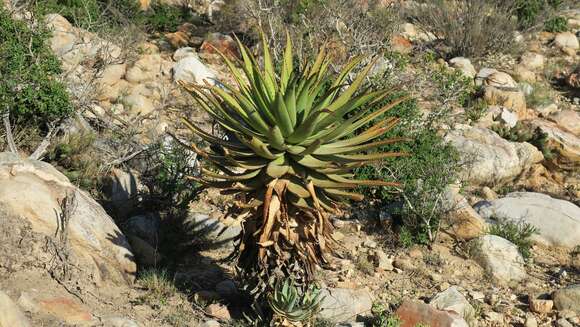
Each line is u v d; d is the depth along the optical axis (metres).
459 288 6.24
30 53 6.61
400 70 8.78
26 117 6.79
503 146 8.49
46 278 5.13
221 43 10.40
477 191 8.00
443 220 6.94
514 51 12.20
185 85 5.19
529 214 7.21
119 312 5.18
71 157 6.73
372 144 5.02
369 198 7.33
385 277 6.31
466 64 11.12
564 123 9.73
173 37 10.62
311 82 5.09
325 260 5.31
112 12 9.88
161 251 6.11
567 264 6.81
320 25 9.33
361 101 5.11
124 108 7.97
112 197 6.49
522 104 10.05
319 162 4.97
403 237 6.70
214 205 6.89
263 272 5.12
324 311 5.57
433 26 12.36
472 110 9.51
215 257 6.21
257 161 5.07
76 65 7.84
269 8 9.46
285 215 4.97
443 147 7.56
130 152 7.10
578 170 8.92
